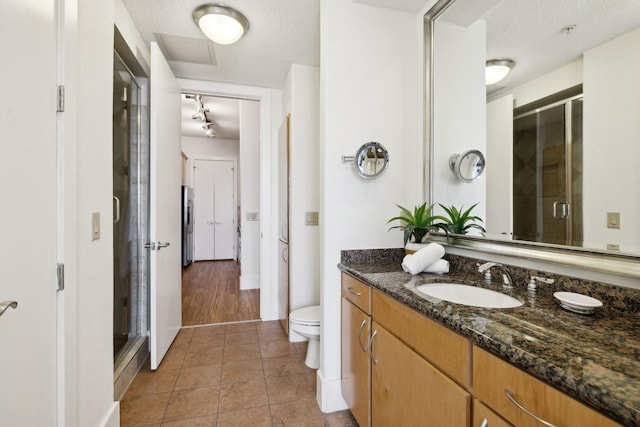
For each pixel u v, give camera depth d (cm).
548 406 56
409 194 176
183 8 179
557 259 101
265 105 298
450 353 82
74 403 106
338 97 162
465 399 75
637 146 84
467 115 147
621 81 88
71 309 104
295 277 249
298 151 250
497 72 132
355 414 143
